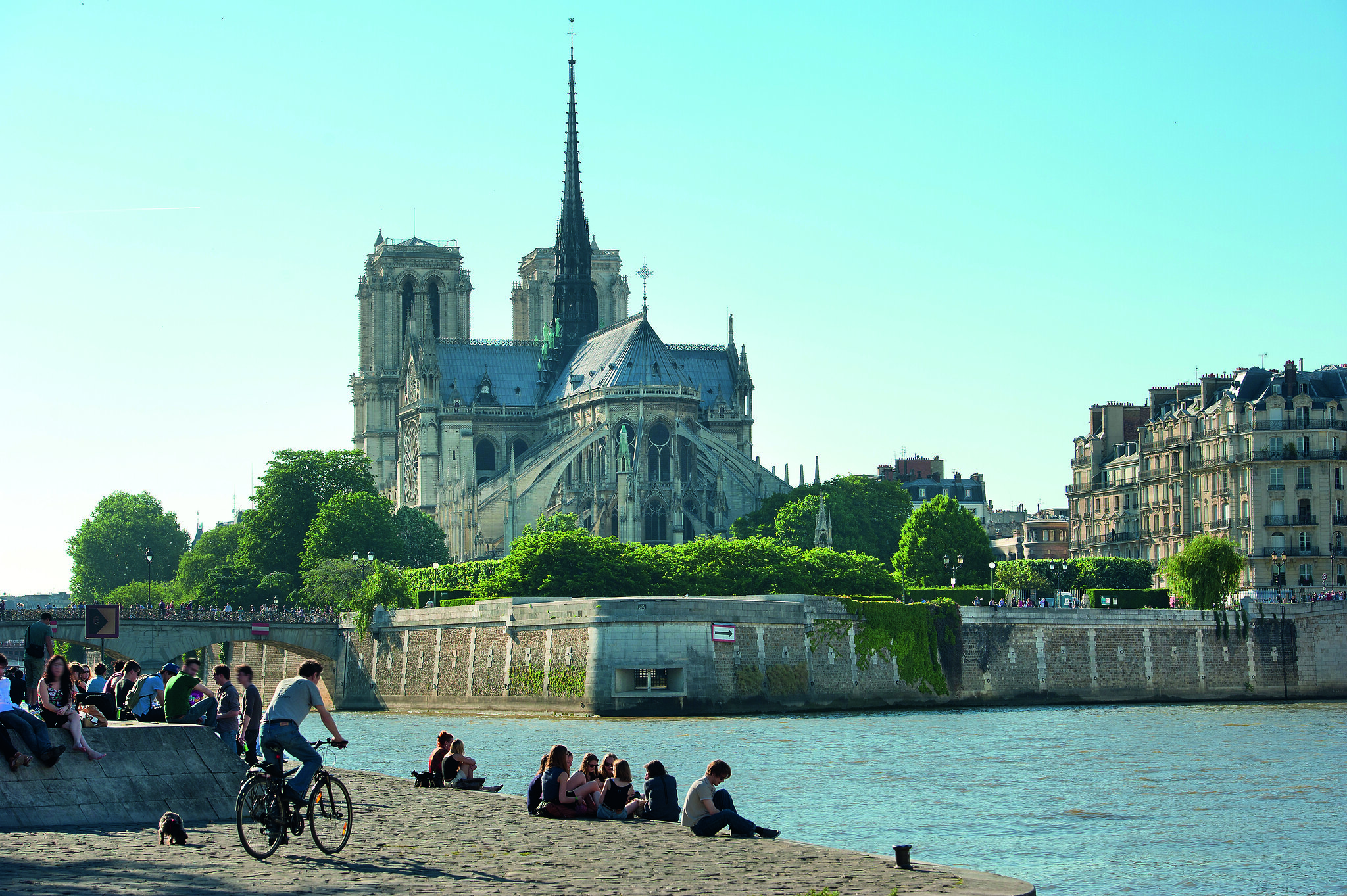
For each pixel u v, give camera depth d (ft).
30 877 128.98
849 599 498.69
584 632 461.78
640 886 132.16
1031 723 424.46
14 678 168.25
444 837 159.53
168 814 147.74
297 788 142.20
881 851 213.66
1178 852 214.69
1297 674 564.30
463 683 520.83
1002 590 631.15
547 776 180.04
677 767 304.71
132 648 571.28
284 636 597.93
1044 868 203.62
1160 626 549.13
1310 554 650.84
